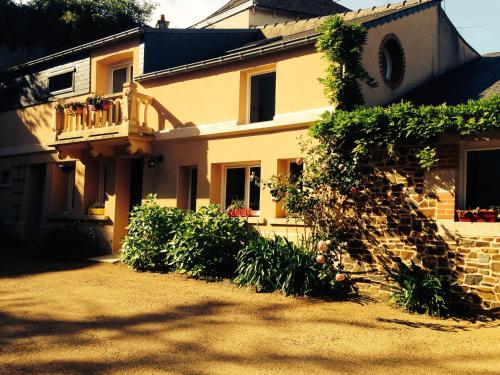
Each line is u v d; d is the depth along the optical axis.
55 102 14.12
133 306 7.88
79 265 11.92
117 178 13.58
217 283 9.51
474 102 7.77
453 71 13.27
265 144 10.80
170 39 13.91
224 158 11.54
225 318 7.27
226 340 6.31
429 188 8.27
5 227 16.81
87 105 13.04
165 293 8.74
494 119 7.43
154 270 10.92
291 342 6.28
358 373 5.32
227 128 11.39
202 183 11.91
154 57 13.52
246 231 10.60
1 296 8.55
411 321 7.28
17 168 16.75
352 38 9.48
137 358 5.63
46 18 20.47
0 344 6.03
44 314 7.41
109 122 13.02
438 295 7.69
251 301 8.20
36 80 16.45
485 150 8.05
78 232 13.29
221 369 5.36
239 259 9.52
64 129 13.95
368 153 8.91
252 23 19.02
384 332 6.73
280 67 10.72
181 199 12.48
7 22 19.53
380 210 8.76
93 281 9.85
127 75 14.52
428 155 8.05
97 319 7.17
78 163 14.70
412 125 8.09
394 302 8.11
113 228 13.43
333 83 9.47
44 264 12.09
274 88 11.29
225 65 11.70
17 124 17.02
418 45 12.35
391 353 5.93
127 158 13.81
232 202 11.48
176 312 7.55
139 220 11.20
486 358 5.80
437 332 6.78
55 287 9.29
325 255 8.87
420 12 12.50
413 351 6.02
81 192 14.49
